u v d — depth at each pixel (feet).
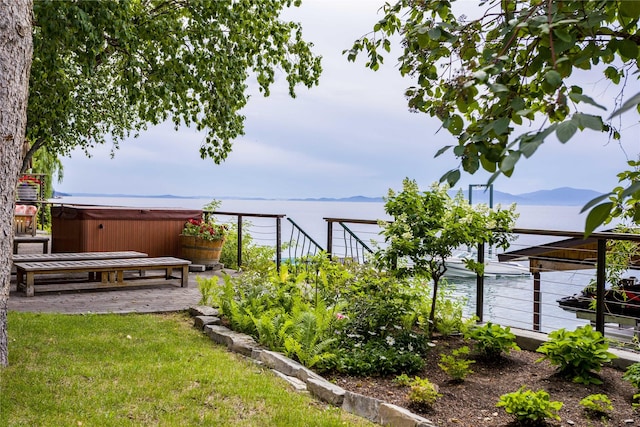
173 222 32.32
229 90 25.66
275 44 26.99
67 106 24.72
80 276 27.40
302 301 18.10
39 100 23.03
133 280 26.55
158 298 22.02
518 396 10.00
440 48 6.70
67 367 12.34
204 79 24.76
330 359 13.41
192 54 23.89
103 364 12.71
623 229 17.02
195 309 19.07
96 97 37.14
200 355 14.06
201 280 20.47
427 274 16.02
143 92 24.91
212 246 31.42
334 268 18.01
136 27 23.24
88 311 18.88
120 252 28.76
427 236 15.52
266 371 13.14
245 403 10.82
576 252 21.70
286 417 10.13
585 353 12.10
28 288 21.42
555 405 9.82
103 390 11.04
